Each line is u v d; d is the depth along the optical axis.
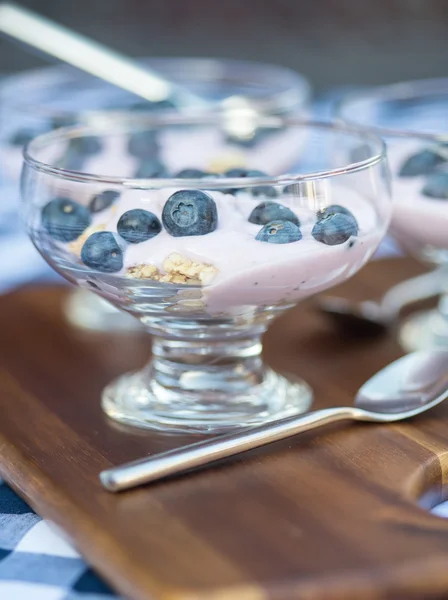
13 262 0.65
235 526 0.38
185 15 1.39
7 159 0.60
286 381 0.49
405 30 1.35
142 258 0.42
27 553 0.39
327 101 0.89
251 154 0.54
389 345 0.53
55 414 0.47
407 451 0.43
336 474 0.41
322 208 0.42
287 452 0.43
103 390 0.49
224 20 1.39
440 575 0.36
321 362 0.51
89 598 0.37
